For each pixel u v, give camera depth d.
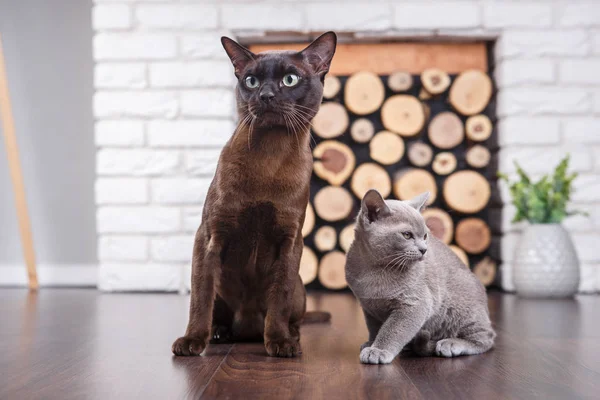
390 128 3.53
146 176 3.47
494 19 3.50
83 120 3.82
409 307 1.58
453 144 3.57
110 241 3.47
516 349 1.74
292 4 3.47
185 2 3.46
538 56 3.50
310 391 1.25
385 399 1.19
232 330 1.89
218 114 3.46
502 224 3.54
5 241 3.82
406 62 3.70
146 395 1.22
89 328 2.13
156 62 3.46
